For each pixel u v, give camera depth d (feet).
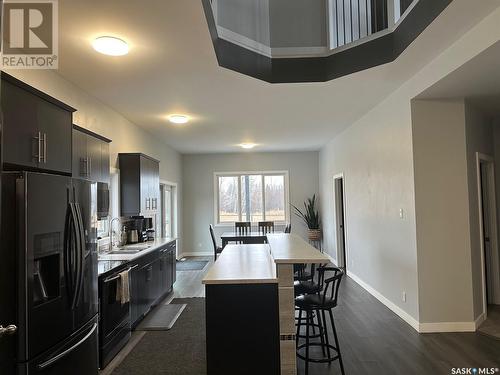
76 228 7.85
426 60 10.94
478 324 12.78
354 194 19.84
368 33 13.71
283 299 9.12
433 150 12.62
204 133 21.62
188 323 14.06
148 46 9.43
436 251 12.53
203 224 30.86
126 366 10.43
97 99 14.23
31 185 6.54
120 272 11.44
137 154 16.42
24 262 6.32
